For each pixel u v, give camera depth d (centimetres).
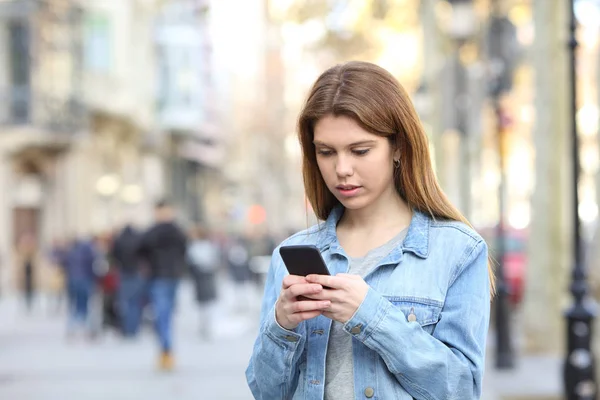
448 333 318
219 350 1820
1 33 3688
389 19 2653
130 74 4572
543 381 1295
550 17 1580
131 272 2077
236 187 8925
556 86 1588
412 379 309
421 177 329
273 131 8169
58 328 2366
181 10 5275
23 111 3688
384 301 308
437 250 325
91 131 4206
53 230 3912
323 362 322
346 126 316
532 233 1630
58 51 3834
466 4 1833
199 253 2156
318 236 349
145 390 1310
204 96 5791
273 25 2709
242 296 3753
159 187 5312
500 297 1429
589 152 2816
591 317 911
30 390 1311
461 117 1870
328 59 2691
